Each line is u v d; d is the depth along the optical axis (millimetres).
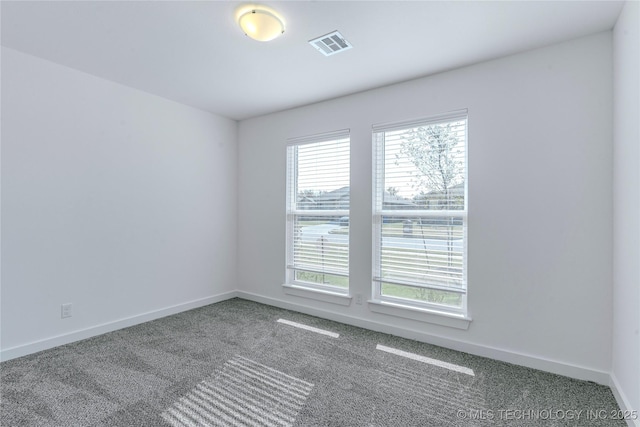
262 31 1945
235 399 1922
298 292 3617
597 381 2098
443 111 2686
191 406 1845
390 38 2182
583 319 2148
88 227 2820
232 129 4156
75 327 2738
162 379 2133
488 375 2215
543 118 2277
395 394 1993
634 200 1680
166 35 2162
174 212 3510
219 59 2502
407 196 2922
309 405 1873
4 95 2342
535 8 1851
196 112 3719
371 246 3078
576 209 2168
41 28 2084
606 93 2074
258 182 3998
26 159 2455
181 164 3574
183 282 3607
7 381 2076
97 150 2875
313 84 2979
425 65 2572
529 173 2326
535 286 2307
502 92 2430
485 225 2496
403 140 2953
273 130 3857
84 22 2012
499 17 1938
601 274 2092
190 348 2625
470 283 2562
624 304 1831
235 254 4203
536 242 2303
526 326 2340
